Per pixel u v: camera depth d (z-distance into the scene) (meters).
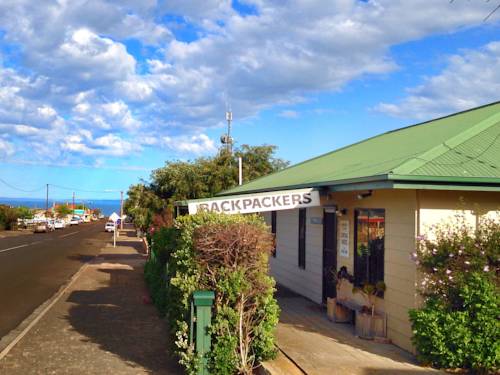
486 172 7.58
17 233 61.78
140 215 35.44
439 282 7.11
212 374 6.77
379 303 8.80
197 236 7.12
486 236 7.16
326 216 11.73
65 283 18.33
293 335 8.70
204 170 31.81
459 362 6.72
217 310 6.87
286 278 14.54
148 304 13.57
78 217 126.94
